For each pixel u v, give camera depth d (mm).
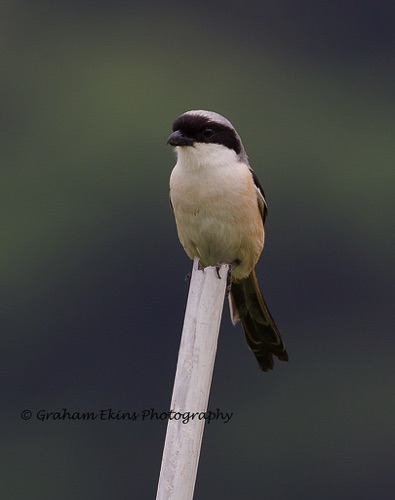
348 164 20047
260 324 7664
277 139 20922
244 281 7605
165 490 5504
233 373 17125
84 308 18203
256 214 7305
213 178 7156
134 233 18438
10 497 16891
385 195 19484
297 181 19812
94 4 22234
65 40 22016
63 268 18344
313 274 18688
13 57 21688
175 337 17812
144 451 16938
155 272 18203
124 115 19891
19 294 18281
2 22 21734
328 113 21938
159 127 19844
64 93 20781
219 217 7191
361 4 23484
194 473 5559
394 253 18906
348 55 23344
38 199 19016
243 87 22297
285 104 22047
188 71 22203
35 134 20203
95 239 18562
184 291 18062
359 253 18688
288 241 18906
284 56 23250
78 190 19109
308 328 18422
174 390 5758
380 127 21531
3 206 18984
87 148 19547
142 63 21859
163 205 18641
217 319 5930
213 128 7211
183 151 7227
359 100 22406
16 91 21109
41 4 22531
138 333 17844
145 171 19125
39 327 18125
